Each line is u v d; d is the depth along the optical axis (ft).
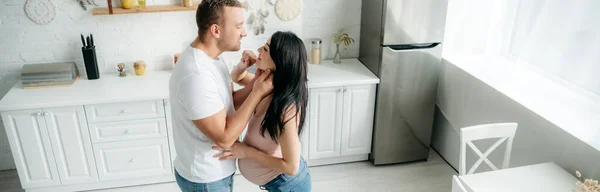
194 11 11.25
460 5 11.09
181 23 11.29
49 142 10.21
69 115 10.00
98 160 10.64
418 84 11.41
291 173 6.17
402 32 10.71
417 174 11.99
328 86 10.98
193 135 6.32
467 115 11.07
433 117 11.95
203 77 5.84
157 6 10.78
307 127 11.45
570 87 8.45
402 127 11.87
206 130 5.91
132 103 10.16
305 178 6.82
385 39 10.69
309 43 12.35
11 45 10.67
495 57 10.29
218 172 6.59
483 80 10.31
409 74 11.22
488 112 10.27
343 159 12.41
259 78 5.87
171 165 11.10
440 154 12.96
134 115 10.31
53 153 10.36
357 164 12.42
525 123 9.21
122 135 10.46
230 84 6.59
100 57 11.24
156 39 11.33
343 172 12.03
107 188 11.20
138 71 11.19
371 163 12.48
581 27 7.99
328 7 12.03
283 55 5.64
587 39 7.93
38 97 9.96
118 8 10.54
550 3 8.57
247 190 11.16
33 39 10.71
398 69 11.09
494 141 10.38
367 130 11.92
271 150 6.40
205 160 6.46
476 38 10.72
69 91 10.29
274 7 11.52
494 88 9.94
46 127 10.03
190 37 11.49
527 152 9.34
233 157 6.43
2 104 9.60
